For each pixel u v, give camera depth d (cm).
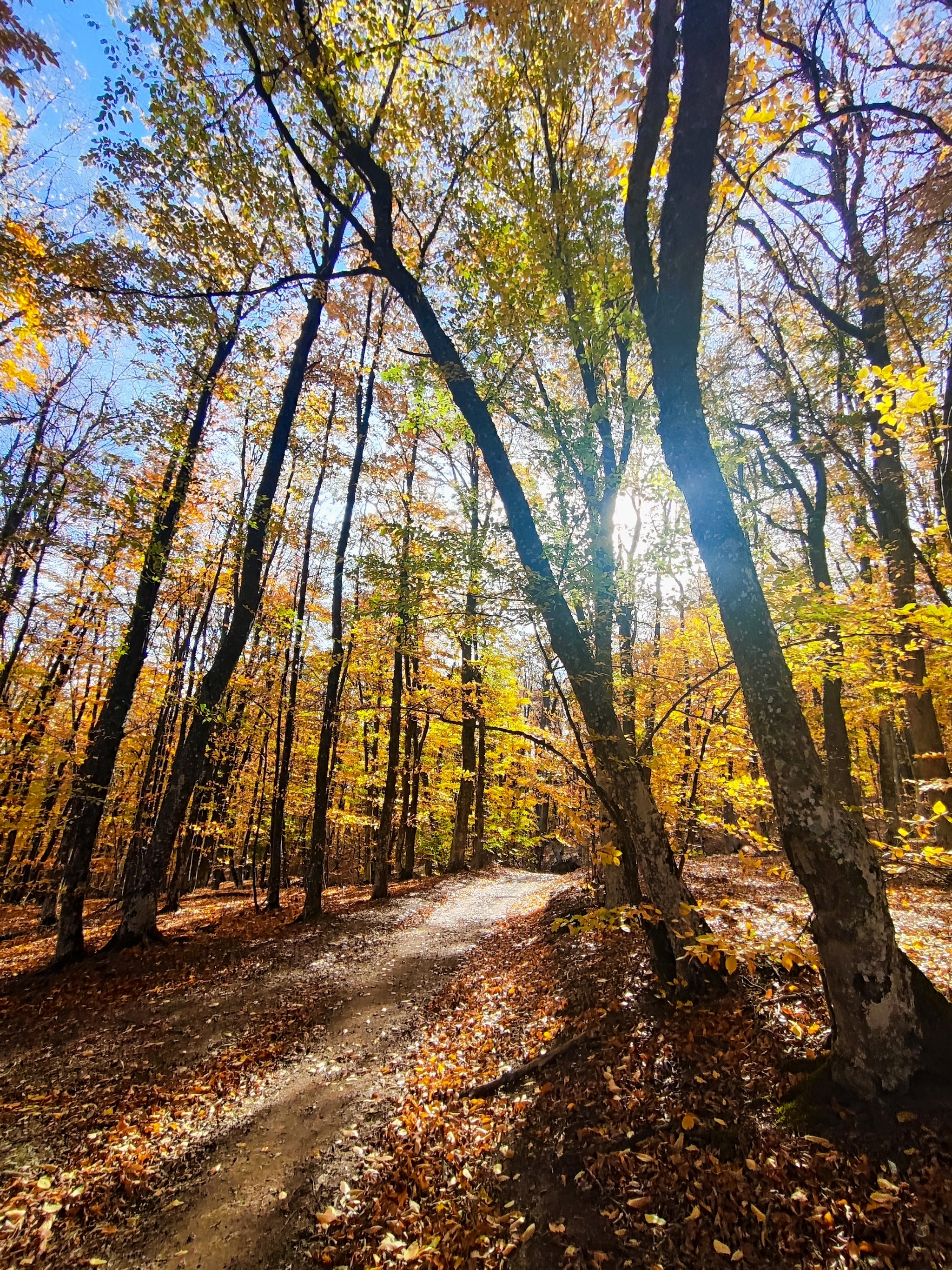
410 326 1571
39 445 1048
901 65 568
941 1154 304
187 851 1897
